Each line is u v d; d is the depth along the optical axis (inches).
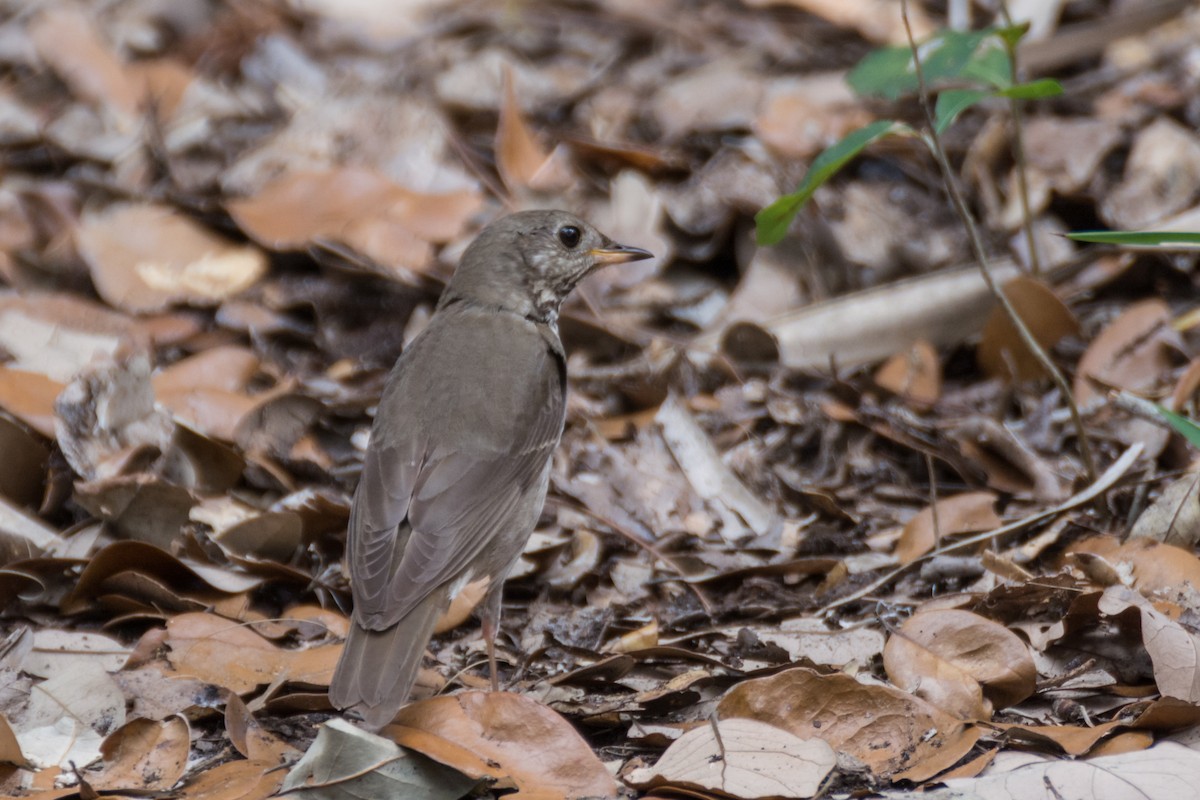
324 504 407.8
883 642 366.6
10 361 483.5
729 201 574.2
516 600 408.5
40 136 634.2
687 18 761.0
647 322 541.0
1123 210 577.9
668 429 460.4
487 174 614.5
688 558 421.7
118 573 380.5
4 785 311.1
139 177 608.1
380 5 771.4
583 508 442.3
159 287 530.0
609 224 569.0
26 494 427.5
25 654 352.5
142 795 307.7
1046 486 447.2
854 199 584.4
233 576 389.7
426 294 538.3
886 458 475.5
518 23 759.1
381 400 374.0
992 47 507.2
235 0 743.1
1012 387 505.0
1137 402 402.6
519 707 312.2
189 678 345.1
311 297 533.0
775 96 660.1
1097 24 671.8
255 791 306.7
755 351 506.6
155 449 426.0
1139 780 296.2
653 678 359.9
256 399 466.6
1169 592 370.3
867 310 514.9
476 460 350.9
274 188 560.1
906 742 319.0
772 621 390.3
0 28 715.4
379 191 562.3
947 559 405.1
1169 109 641.6
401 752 305.9
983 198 585.3
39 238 567.5
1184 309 543.2
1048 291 497.4
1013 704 335.0
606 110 664.4
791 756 303.3
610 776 304.8
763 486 460.4
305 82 686.5
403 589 319.6
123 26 719.7
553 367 389.7
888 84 438.0
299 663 352.5
